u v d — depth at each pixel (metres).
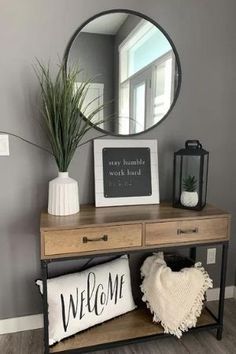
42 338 1.86
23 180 1.82
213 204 2.17
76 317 1.69
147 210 1.78
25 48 1.71
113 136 1.92
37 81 1.75
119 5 1.82
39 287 1.69
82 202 1.93
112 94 1.87
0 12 1.66
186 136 2.05
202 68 2.00
